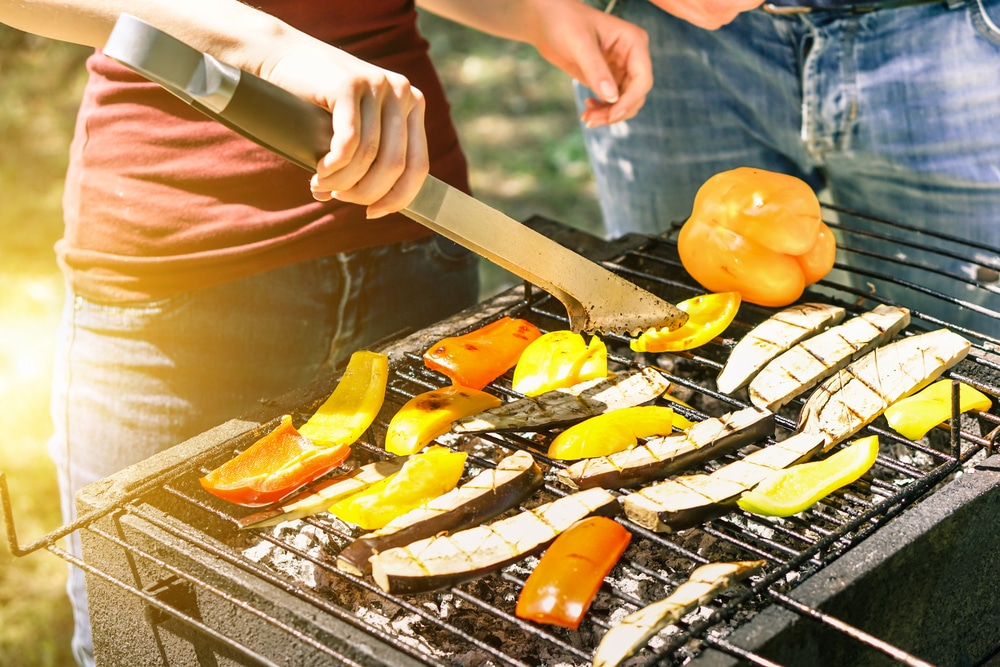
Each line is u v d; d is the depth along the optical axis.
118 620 1.28
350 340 1.70
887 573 1.06
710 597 1.03
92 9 1.10
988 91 1.72
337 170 1.02
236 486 1.20
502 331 1.48
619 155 2.19
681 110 2.03
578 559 1.10
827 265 1.59
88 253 1.57
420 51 1.69
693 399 1.81
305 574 1.31
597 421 1.31
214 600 1.14
